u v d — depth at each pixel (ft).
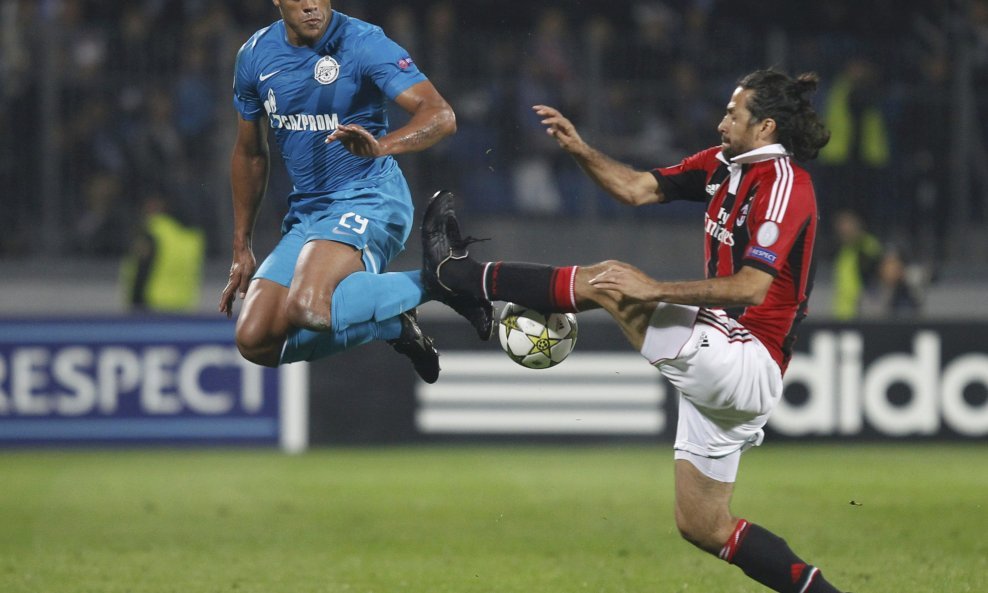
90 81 147.43
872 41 163.32
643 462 117.08
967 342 124.88
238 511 93.56
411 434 125.29
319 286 59.52
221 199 148.05
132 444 124.06
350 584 68.08
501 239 151.12
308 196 63.93
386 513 92.27
